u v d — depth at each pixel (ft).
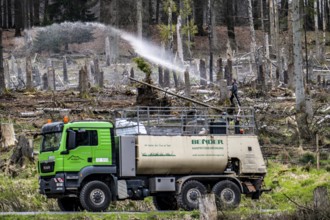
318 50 457.27
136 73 403.13
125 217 149.38
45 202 180.14
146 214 153.69
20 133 232.94
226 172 174.50
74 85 370.32
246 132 182.50
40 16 612.70
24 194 180.55
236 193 173.17
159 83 336.08
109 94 304.30
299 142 233.55
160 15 606.14
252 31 403.54
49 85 322.96
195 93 304.71
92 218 147.23
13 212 158.71
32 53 486.38
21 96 297.94
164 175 169.68
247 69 421.59
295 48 253.65
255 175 177.17
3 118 251.39
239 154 175.32
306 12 320.50
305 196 189.67
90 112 259.39
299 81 249.14
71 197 165.17
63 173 158.81
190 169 170.81
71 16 515.91
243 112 237.66
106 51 436.76
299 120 241.55
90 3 545.03
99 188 160.45
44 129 163.84
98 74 329.93
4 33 535.19
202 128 175.63
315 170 208.54
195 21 547.90
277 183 200.54
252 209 168.66
